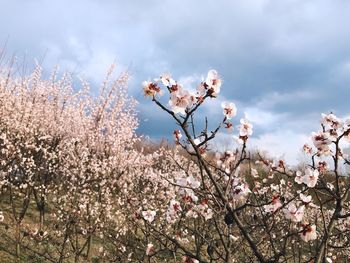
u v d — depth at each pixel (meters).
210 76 2.96
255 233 4.98
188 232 7.86
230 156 4.31
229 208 3.05
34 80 14.56
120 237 10.03
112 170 13.21
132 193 11.79
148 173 14.40
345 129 3.44
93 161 12.69
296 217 3.43
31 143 12.97
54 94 14.84
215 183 3.04
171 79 2.97
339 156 3.65
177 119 2.85
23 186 10.85
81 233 11.22
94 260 10.52
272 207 3.88
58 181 12.93
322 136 3.52
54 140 14.31
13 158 11.05
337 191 3.23
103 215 10.81
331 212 6.70
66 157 12.70
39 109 14.27
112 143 14.23
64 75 15.06
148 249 4.35
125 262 6.91
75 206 10.23
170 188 11.84
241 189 3.90
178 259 7.17
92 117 14.52
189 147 3.37
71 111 14.91
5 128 12.61
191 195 4.04
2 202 12.75
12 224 11.42
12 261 9.34
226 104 3.48
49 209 13.02
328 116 3.55
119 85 14.61
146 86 2.92
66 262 10.12
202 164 2.99
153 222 9.03
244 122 3.62
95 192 11.59
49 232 11.20
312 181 3.44
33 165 11.68
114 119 14.67
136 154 15.17
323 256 3.13
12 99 13.77
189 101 2.94
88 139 14.02
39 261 9.78
